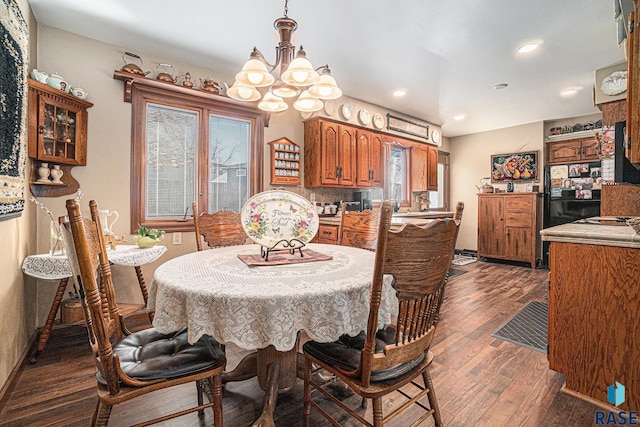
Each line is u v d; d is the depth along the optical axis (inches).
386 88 146.6
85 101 97.2
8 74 63.6
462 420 58.2
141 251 92.7
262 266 57.2
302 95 85.0
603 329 62.1
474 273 178.9
